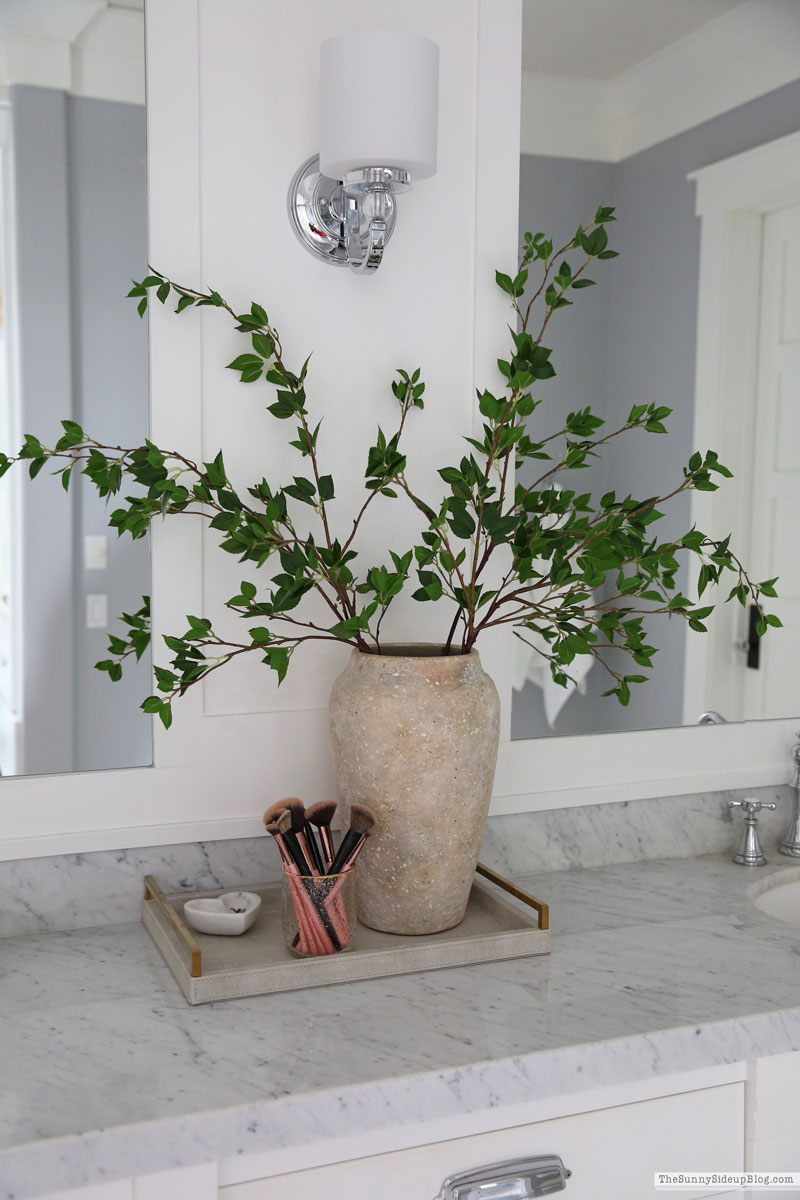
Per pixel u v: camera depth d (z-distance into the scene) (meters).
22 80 1.24
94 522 1.31
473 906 1.33
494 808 1.49
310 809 1.20
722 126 1.60
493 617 1.48
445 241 1.42
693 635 1.64
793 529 1.70
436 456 1.44
